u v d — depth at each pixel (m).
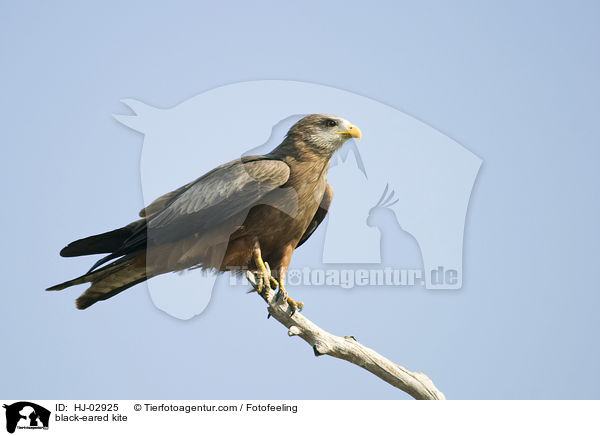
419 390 7.45
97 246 7.84
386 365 7.47
